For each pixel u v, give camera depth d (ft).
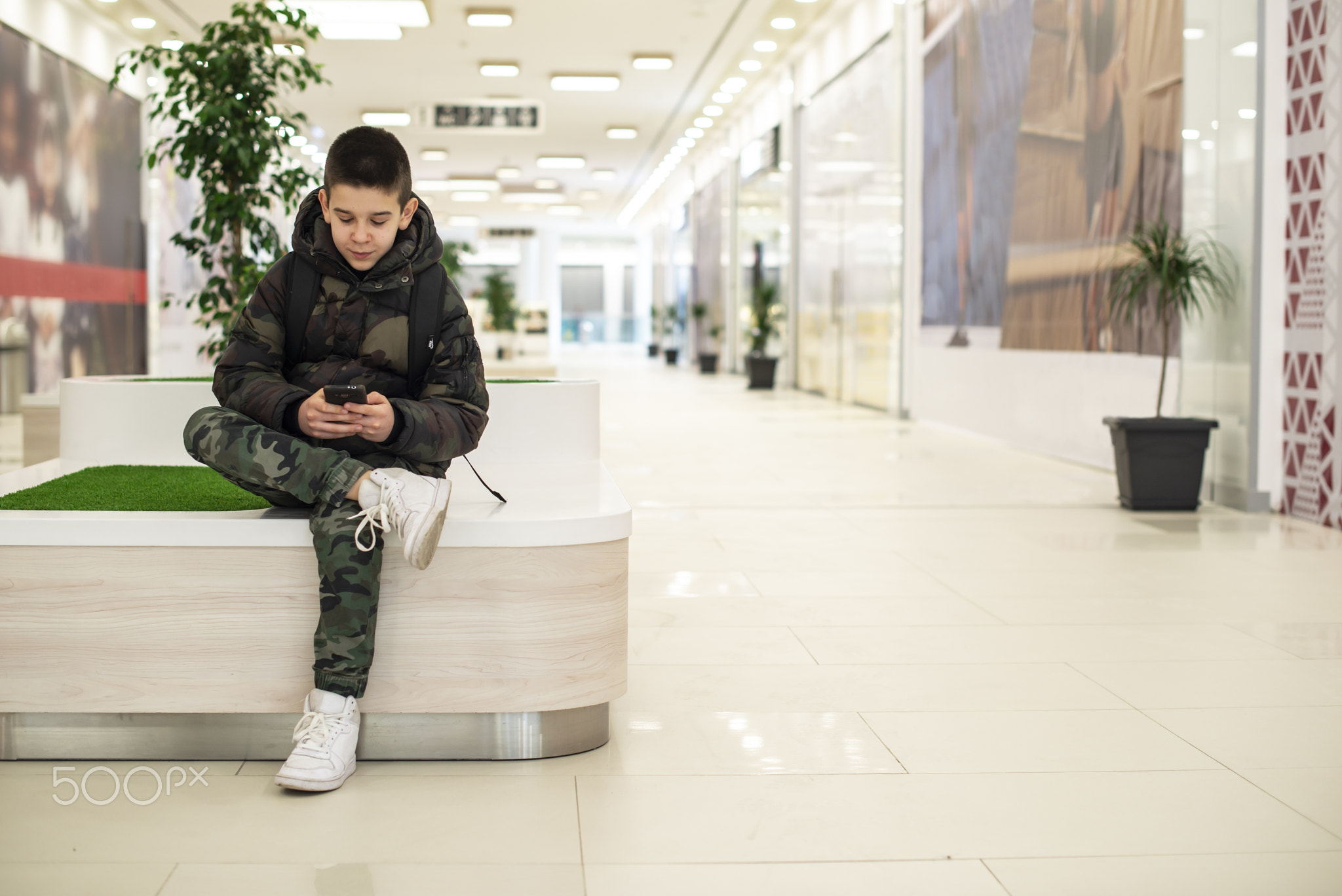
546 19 38.47
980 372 31.17
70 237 37.65
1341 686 9.74
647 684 9.71
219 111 15.69
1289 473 18.76
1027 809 7.13
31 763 7.73
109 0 36.94
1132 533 17.19
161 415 11.38
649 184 84.84
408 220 7.67
